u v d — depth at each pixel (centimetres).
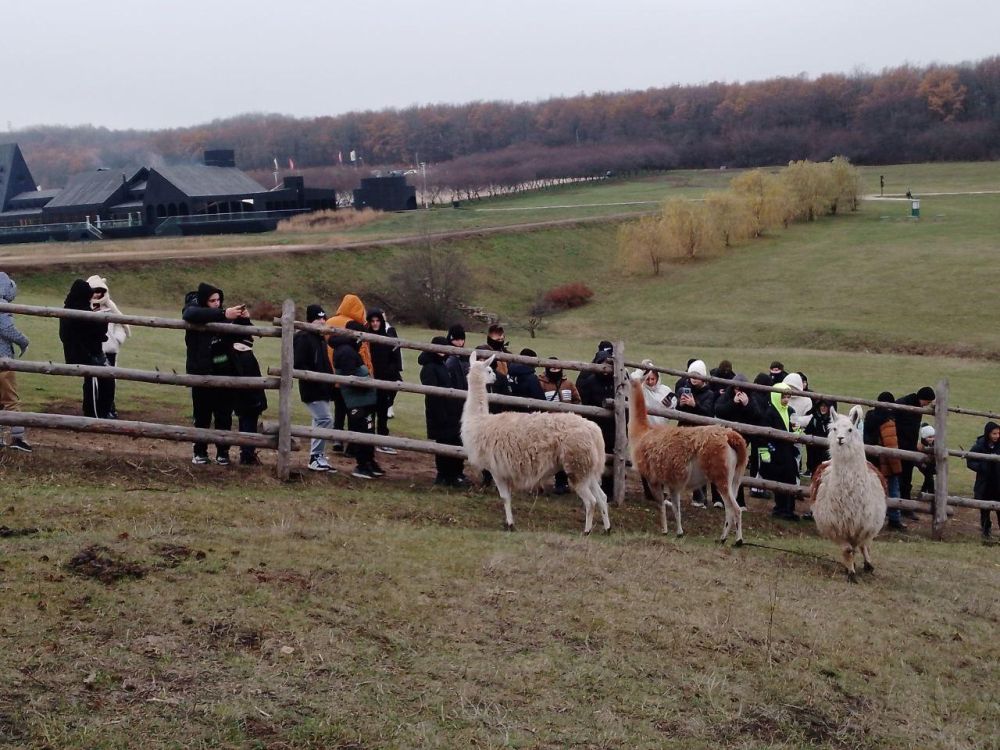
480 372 1116
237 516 958
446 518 1095
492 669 694
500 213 10094
